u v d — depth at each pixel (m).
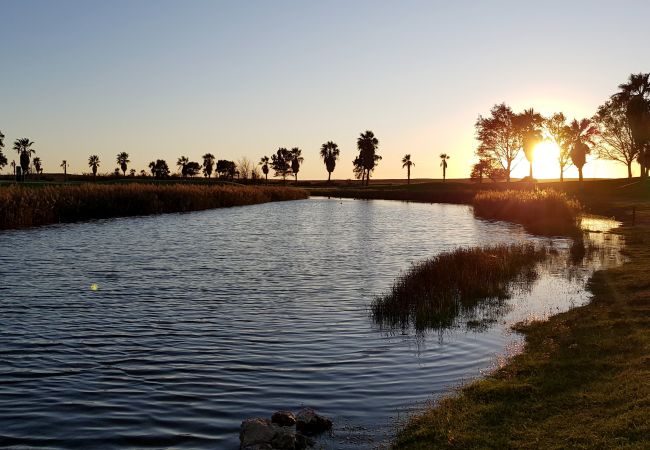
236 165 186.25
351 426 9.30
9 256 28.78
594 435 7.88
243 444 8.38
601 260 26.36
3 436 9.05
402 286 19.69
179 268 25.97
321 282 22.80
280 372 12.05
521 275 22.75
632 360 11.12
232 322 16.23
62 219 52.47
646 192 71.88
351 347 13.85
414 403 10.24
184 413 9.95
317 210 77.81
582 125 95.88
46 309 17.48
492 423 8.84
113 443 8.84
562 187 87.06
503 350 13.22
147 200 64.50
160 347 13.77
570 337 13.44
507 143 94.62
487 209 61.97
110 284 21.73
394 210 77.81
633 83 85.12
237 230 46.22
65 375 11.80
